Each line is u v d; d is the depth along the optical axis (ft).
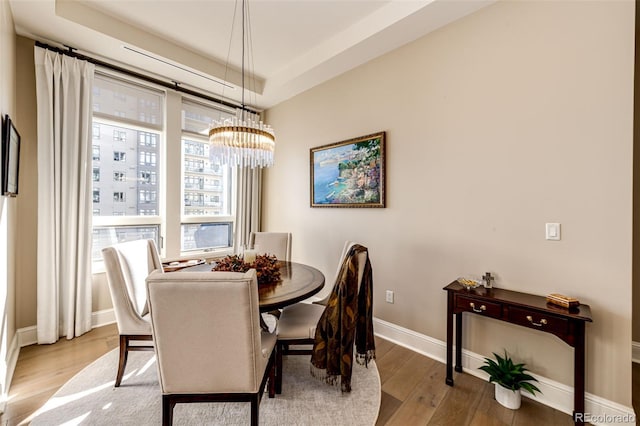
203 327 4.12
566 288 5.84
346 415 5.57
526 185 6.33
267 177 13.76
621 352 5.29
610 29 5.36
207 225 12.74
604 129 5.42
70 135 8.67
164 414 4.42
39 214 8.14
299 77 10.64
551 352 6.08
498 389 6.06
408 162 8.42
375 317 9.29
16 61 7.93
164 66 9.84
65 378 6.61
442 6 6.89
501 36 6.66
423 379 6.86
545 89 6.07
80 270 8.77
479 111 7.01
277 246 10.19
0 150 5.80
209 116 12.50
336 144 10.39
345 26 8.59
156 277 3.98
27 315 8.22
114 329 9.26
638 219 7.53
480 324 7.06
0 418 5.35
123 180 10.36
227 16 8.14
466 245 7.27
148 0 7.54
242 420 5.40
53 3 6.88
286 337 6.18
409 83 8.38
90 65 8.99
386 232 9.00
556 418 5.61
